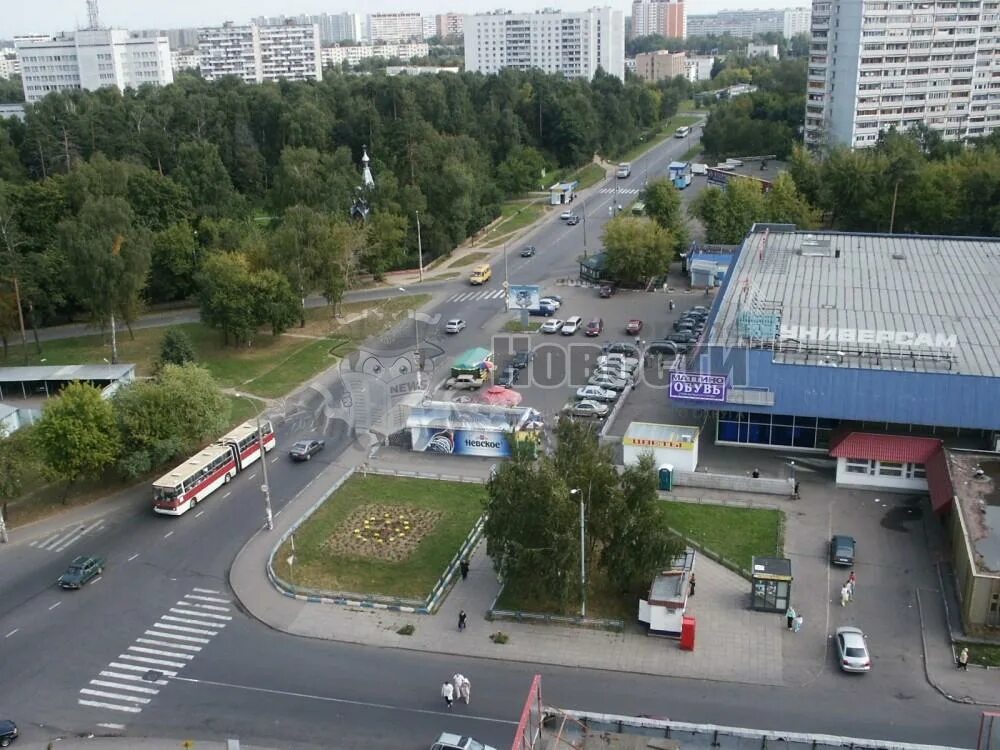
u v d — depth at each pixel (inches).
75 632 2400.3
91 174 5885.8
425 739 1959.9
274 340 4864.7
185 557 2763.3
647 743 1419.8
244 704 2097.7
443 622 2384.4
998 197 5910.4
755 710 1998.0
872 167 6314.0
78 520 3019.2
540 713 1441.9
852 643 2140.7
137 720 2055.9
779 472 3115.2
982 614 2237.9
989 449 2918.3
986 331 3302.2
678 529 2780.5
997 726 1510.8
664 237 5506.9
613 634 2305.6
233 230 5585.6
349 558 2701.8
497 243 6914.4
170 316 5438.0
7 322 4633.4
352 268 5300.2
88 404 3061.0
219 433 3535.9
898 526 2760.8
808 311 3560.5
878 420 2994.6
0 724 1995.6
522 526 2330.2
